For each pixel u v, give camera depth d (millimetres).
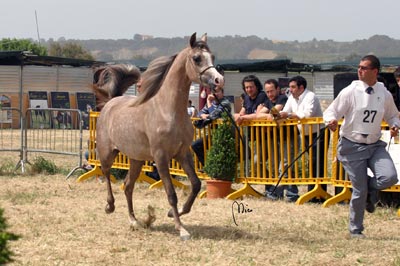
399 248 8531
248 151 12414
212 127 12734
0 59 33219
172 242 8797
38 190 13336
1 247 4965
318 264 7766
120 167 14555
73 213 10805
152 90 9102
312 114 11945
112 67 11430
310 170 11922
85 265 7664
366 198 8906
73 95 36031
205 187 14031
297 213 10953
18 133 27500
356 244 8727
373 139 8719
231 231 9453
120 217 10477
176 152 9039
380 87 8688
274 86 12352
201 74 8602
